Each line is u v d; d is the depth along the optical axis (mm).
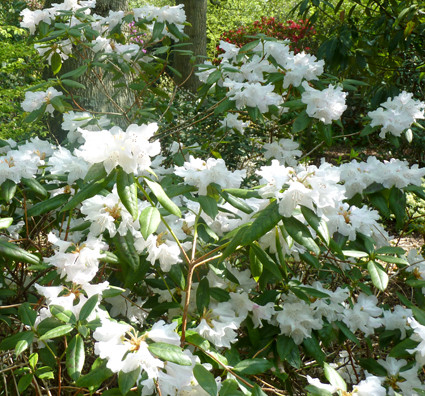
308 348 1172
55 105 1503
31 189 1234
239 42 5758
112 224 1073
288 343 1171
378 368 1189
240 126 1860
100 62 1704
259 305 1199
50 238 1051
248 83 1633
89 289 1013
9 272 1289
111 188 1188
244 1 9938
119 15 1788
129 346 833
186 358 822
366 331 1235
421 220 1998
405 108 1543
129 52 1731
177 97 3121
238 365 1004
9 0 3916
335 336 1245
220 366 1021
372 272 1160
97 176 932
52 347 1081
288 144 1747
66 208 964
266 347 1184
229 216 1201
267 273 1188
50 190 1292
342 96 1474
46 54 1734
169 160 2365
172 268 1112
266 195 1044
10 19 3943
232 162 2738
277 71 1659
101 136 907
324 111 1462
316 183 955
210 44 8797
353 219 1185
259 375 1264
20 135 2547
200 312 1129
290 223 976
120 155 914
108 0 2467
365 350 1438
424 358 1098
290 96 1796
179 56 5613
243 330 1327
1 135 2469
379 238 1336
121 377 814
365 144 4184
